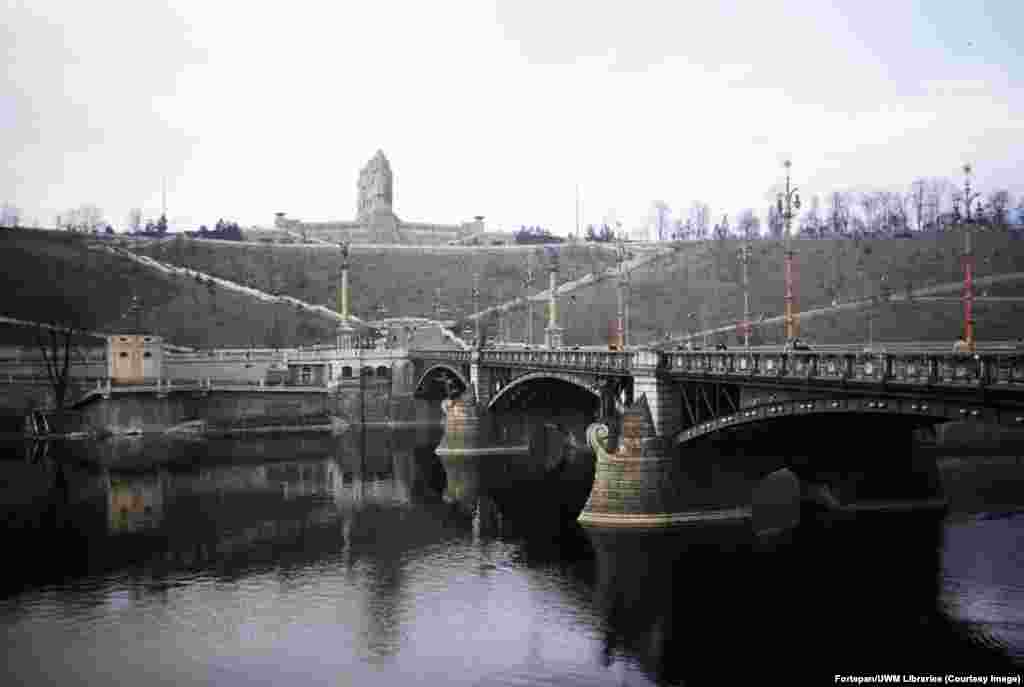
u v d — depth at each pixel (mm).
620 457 53062
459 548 52500
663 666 33969
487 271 199250
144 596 43594
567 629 38094
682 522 52844
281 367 128375
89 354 124625
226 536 56125
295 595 43594
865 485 57656
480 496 69312
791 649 35188
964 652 34469
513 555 50594
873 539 50250
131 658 35656
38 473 80000
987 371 32156
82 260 165250
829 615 38656
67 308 143000
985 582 42469
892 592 41312
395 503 66625
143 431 107625
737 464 54344
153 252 183500
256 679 33562
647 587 42750
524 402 90125
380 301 179625
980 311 131875
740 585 42594
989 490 64500
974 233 175375
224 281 174625
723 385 48594
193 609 41562
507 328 151625
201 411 111500
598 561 46812
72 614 40938
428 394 120250
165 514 62844
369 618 40094
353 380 118250
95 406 106625
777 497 59375
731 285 173750
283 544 53938
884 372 36469
